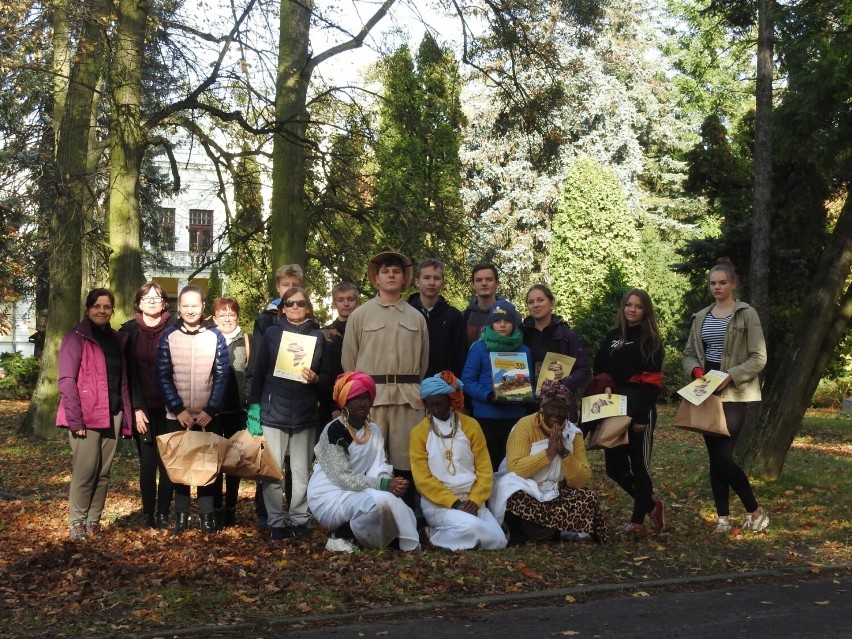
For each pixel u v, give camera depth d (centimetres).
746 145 1808
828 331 1055
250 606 567
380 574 638
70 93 1680
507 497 747
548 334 812
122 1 1480
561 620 548
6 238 1678
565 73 1873
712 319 834
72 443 761
